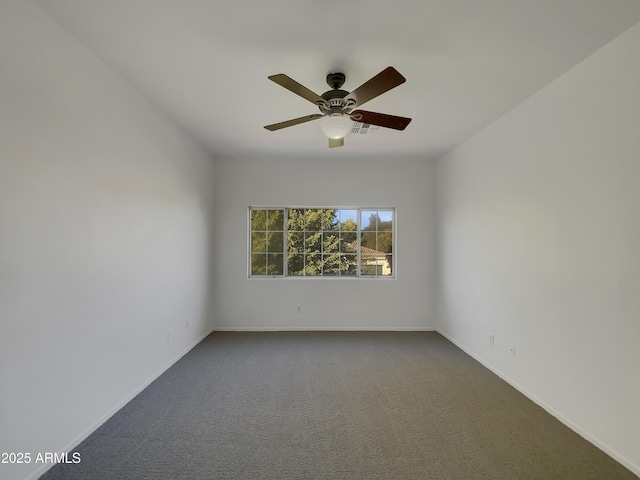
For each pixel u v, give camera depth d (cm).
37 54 178
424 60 225
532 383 275
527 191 283
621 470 191
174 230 348
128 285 265
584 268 223
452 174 436
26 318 173
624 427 194
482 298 356
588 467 193
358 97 212
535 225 272
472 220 379
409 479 183
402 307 491
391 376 322
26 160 173
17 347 168
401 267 491
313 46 210
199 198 420
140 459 197
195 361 357
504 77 247
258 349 399
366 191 491
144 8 176
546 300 259
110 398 243
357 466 193
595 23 186
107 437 218
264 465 193
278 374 325
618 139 199
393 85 195
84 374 215
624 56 195
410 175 492
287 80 191
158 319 316
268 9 176
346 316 489
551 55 218
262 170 486
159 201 315
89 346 220
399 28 192
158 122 310
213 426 233
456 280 423
